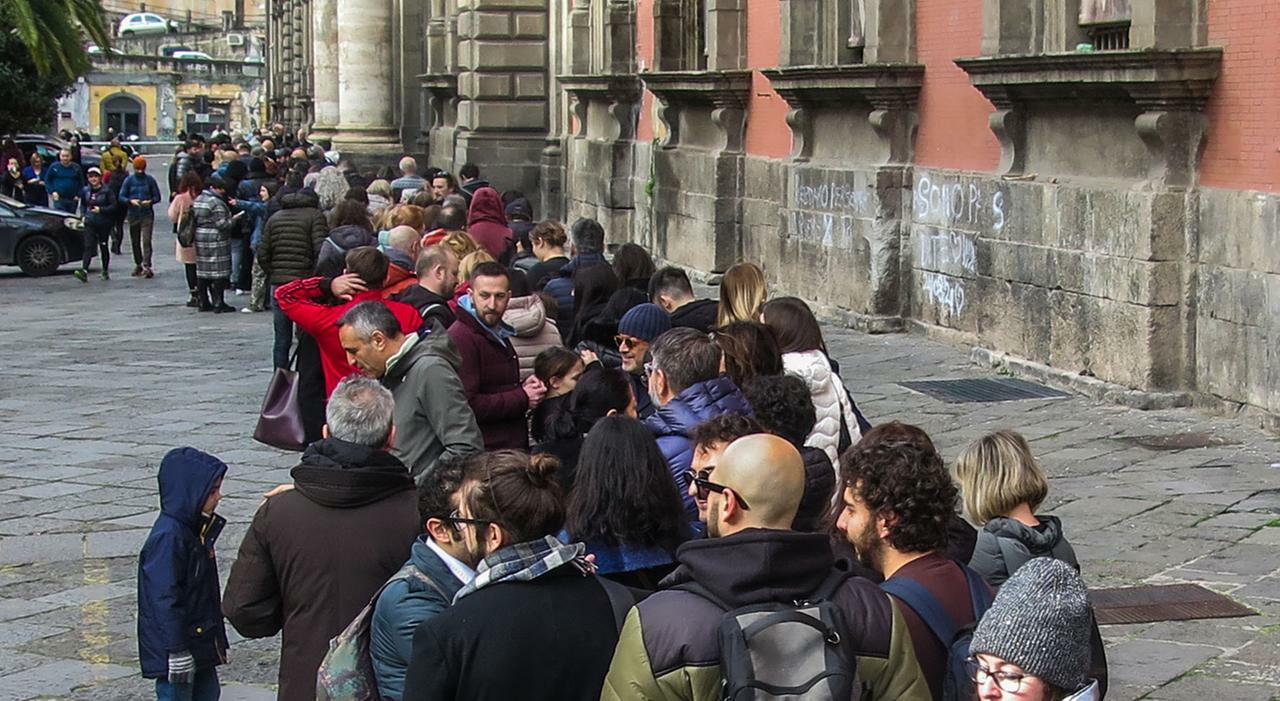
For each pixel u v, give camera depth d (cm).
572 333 1208
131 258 3819
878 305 2162
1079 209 1689
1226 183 1518
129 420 1733
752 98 2684
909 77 2106
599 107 3519
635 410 849
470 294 1003
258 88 12375
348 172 3062
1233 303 1503
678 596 457
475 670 513
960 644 499
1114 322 1631
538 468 555
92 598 1090
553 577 530
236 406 1812
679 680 446
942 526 525
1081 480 1322
